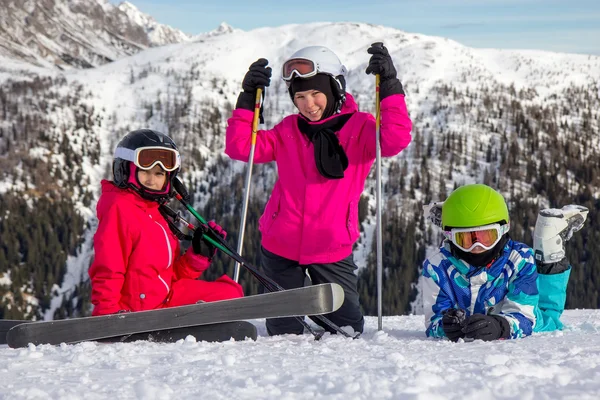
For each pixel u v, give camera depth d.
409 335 3.85
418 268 84.06
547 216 3.86
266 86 4.24
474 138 137.00
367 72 4.00
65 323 3.09
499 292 3.56
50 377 2.08
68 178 121.00
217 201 103.94
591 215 89.50
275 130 4.16
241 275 66.56
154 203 3.53
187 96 168.25
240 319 3.14
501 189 115.94
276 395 1.73
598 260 79.81
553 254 3.87
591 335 3.25
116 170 3.47
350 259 4.02
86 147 134.88
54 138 131.25
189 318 3.12
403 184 110.12
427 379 1.86
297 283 4.05
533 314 3.50
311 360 2.38
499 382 1.83
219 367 2.21
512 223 96.69
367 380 1.84
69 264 96.56
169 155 3.47
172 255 3.54
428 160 124.62
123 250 3.41
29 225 98.69
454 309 3.35
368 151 4.05
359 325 3.99
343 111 4.11
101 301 3.33
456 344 2.99
